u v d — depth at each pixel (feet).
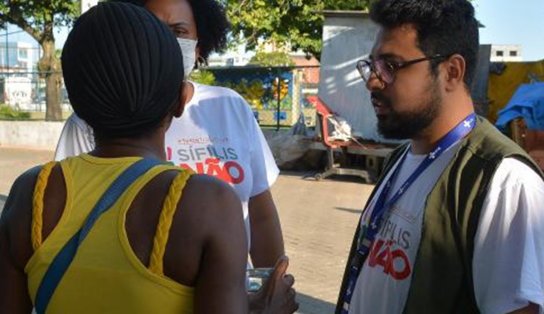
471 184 5.94
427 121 6.43
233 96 8.67
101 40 4.90
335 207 33.12
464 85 6.43
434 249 6.03
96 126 5.05
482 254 5.82
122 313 4.60
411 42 6.33
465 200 5.93
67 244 4.77
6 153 58.75
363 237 7.06
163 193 4.73
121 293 4.59
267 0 58.75
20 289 5.05
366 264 6.88
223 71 64.34
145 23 5.01
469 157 6.08
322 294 19.40
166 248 4.60
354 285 7.04
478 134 6.22
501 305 5.68
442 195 6.08
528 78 41.73
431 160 6.41
